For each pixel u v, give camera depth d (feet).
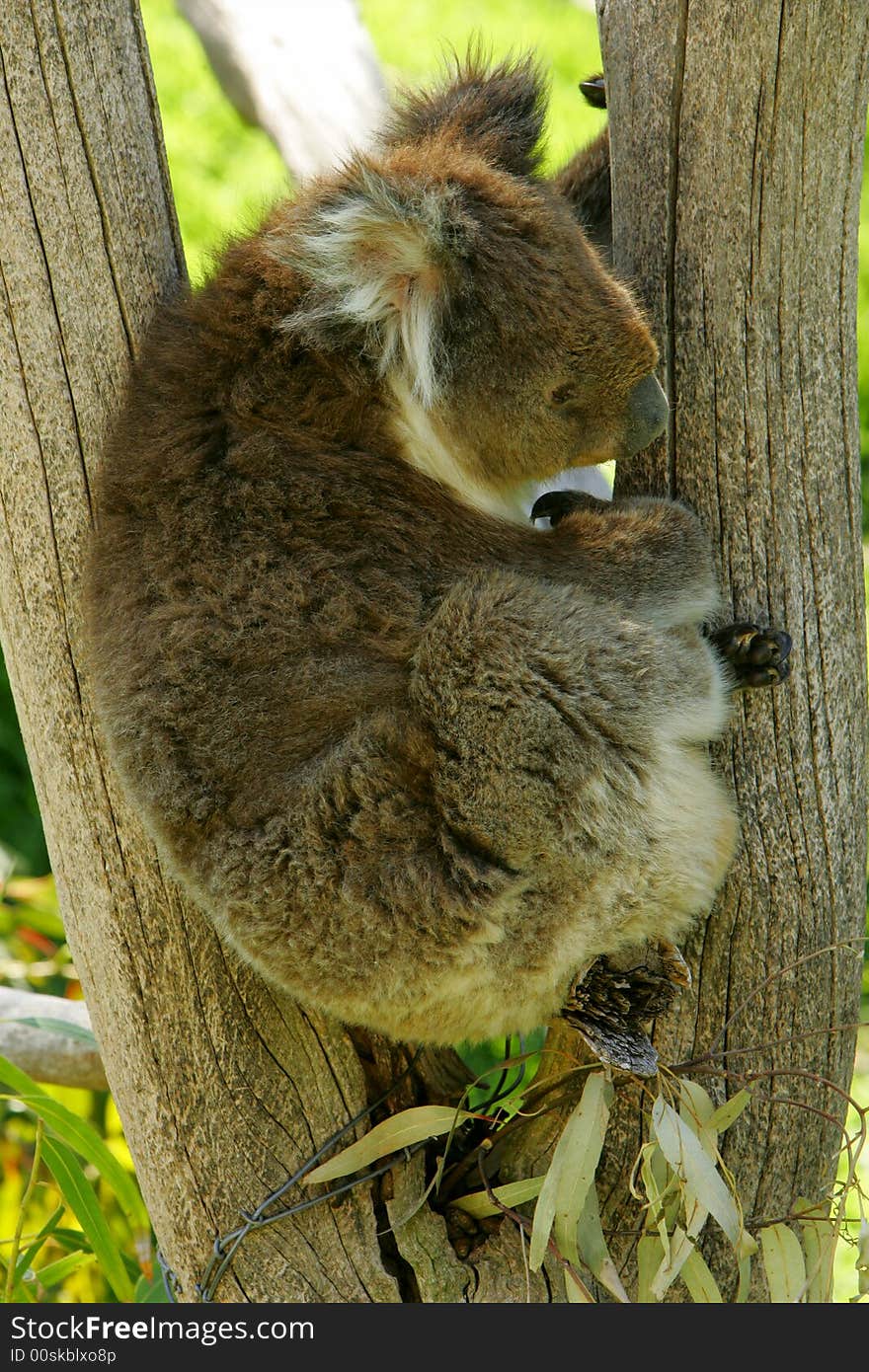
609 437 14.82
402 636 14.06
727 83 13.69
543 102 16.88
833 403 14.53
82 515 14.34
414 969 13.43
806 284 14.11
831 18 13.28
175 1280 15.49
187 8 28.81
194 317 14.39
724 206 13.93
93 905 14.84
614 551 14.39
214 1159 14.66
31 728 14.97
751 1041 14.99
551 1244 14.69
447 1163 15.47
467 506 14.96
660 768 13.69
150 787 13.65
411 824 13.43
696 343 14.34
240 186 41.75
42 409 14.23
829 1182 15.52
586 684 13.41
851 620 14.98
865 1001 26.00
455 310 14.67
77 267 14.15
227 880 13.50
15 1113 24.25
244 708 13.65
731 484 14.47
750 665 14.37
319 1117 14.80
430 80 17.74
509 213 14.62
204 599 13.70
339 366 14.25
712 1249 15.17
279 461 14.05
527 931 13.46
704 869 14.03
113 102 14.28
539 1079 15.43
